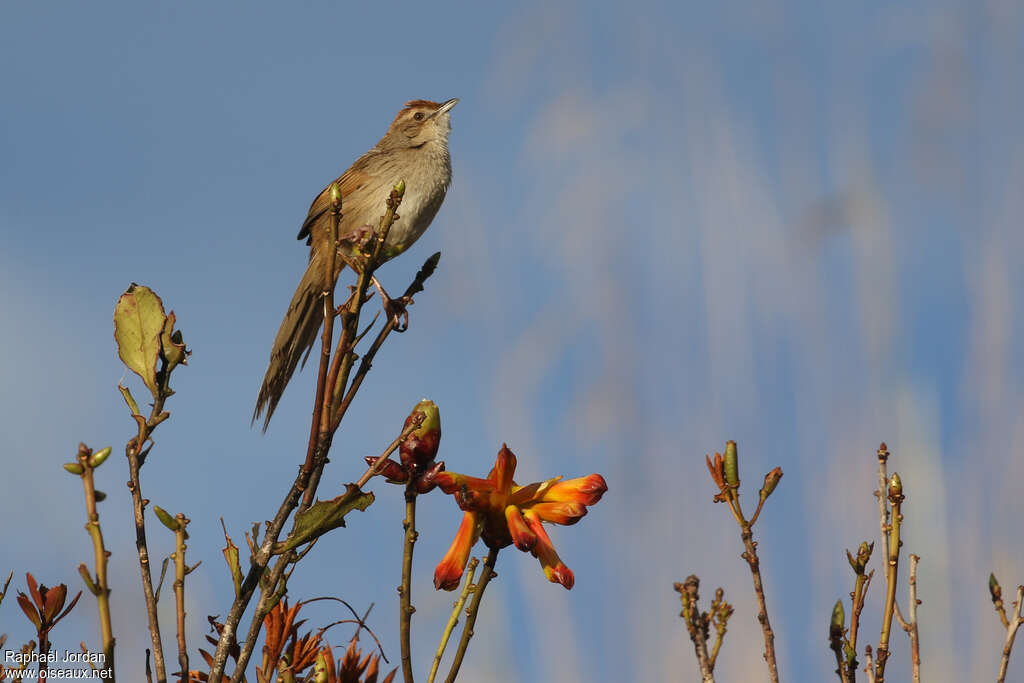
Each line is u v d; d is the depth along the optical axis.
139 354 4.29
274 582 4.14
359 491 4.13
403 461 4.10
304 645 4.43
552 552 4.04
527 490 4.19
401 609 4.00
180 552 4.09
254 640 4.07
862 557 4.79
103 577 3.65
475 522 4.11
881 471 4.83
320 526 4.15
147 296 4.34
